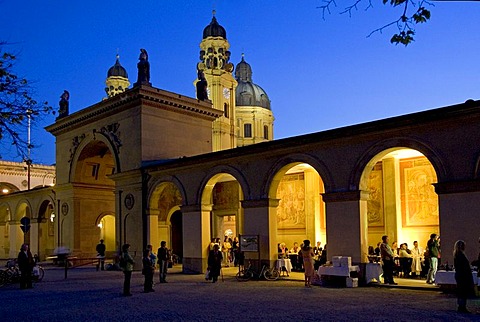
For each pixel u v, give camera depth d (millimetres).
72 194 34406
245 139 84625
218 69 69375
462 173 15562
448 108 15703
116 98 30281
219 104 68250
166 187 32000
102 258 29062
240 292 16750
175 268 28516
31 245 42219
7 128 13336
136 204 28266
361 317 11406
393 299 14250
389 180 22734
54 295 17234
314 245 25844
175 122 30688
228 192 30531
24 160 13969
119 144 30359
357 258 18000
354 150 18453
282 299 14797
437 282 15141
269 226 21188
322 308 12883
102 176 35719
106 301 15320
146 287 17484
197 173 24875
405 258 19875
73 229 34000
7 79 13281
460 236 15375
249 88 88500
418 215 21906
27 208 46219
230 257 29203
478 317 11109
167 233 31719
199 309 13258
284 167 20906
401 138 17094
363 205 18297
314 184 26312
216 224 31062
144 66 29766
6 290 19234
